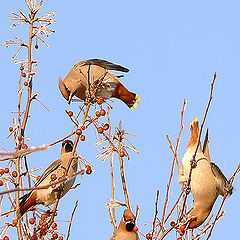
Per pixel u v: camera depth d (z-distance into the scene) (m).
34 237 9.59
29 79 10.30
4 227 9.53
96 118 10.11
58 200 10.12
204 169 10.57
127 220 9.73
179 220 9.45
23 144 9.91
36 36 10.48
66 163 10.62
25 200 10.26
